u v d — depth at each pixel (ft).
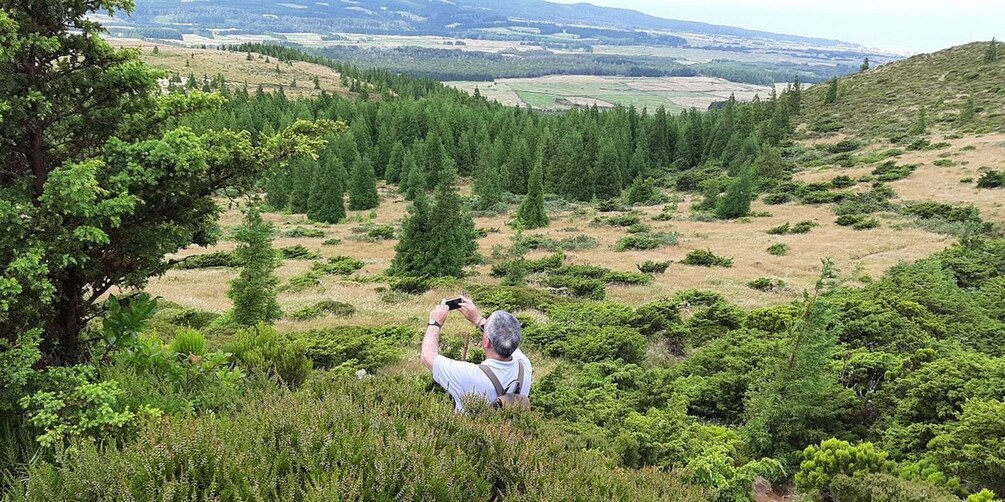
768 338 38.65
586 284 78.28
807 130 268.41
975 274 60.29
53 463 13.07
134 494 9.05
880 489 18.60
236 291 57.52
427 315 67.05
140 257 18.52
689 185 227.20
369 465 10.24
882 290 50.16
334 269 104.32
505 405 13.66
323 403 12.76
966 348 37.32
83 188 14.87
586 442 20.48
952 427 22.72
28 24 16.24
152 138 18.38
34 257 14.32
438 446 11.84
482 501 10.43
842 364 31.42
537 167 164.76
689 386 31.96
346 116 306.76
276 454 10.55
